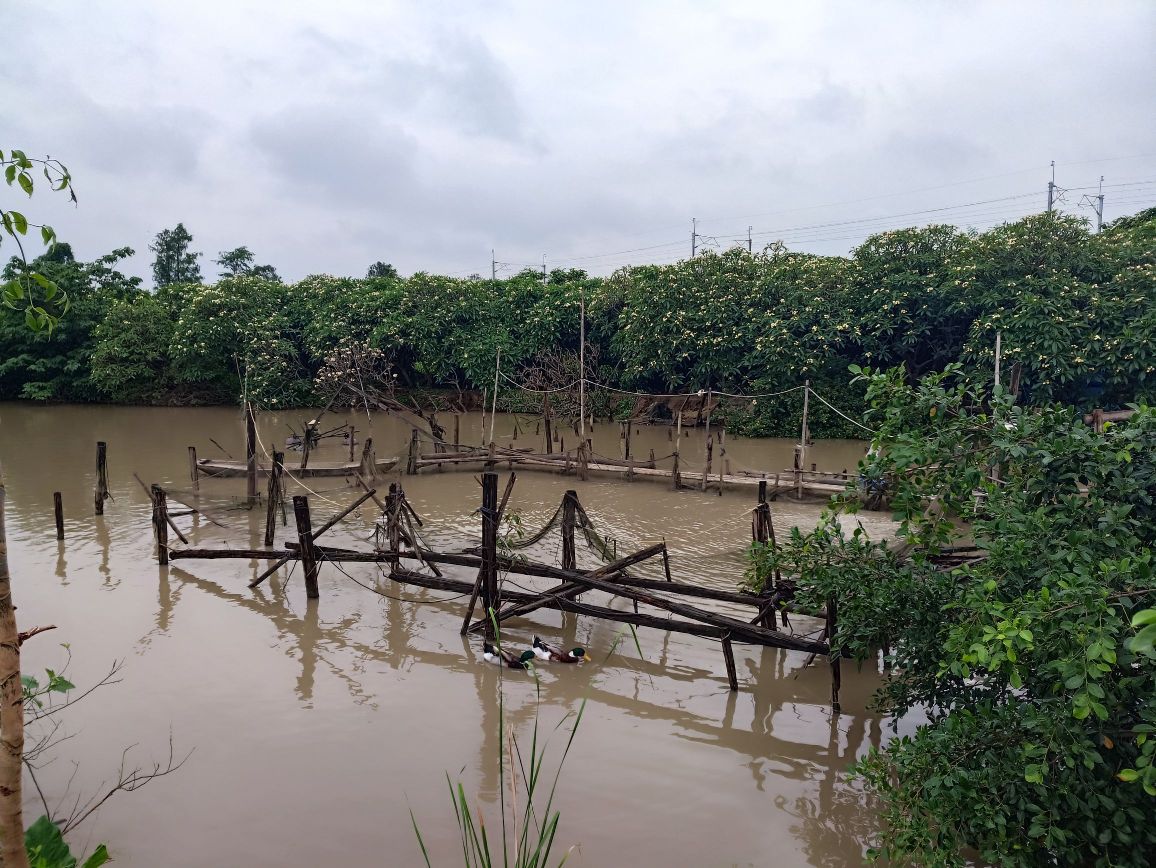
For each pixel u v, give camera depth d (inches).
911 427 278.8
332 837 252.7
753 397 987.3
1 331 1453.0
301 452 977.5
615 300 1310.3
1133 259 935.0
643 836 254.7
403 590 484.7
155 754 298.8
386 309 1401.3
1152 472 231.6
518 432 1178.0
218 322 1373.0
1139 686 198.4
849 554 296.2
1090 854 215.9
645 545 577.3
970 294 967.6
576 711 337.4
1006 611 201.0
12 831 129.4
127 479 803.4
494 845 249.3
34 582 489.7
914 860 233.3
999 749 213.8
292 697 344.8
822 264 1122.0
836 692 335.3
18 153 144.7
